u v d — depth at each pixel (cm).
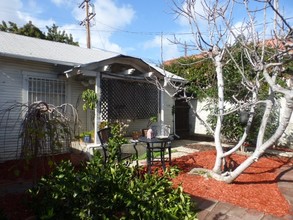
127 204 339
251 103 529
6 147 816
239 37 545
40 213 382
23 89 870
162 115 1130
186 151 955
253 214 400
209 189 507
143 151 950
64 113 540
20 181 614
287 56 480
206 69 1141
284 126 448
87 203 350
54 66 946
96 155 420
